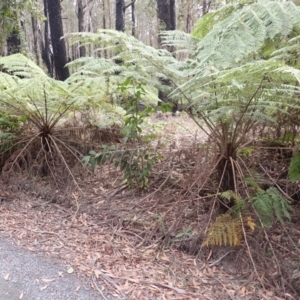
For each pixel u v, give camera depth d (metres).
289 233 2.03
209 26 2.54
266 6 1.89
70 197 2.81
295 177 2.10
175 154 2.92
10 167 3.21
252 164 2.51
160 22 6.86
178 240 2.08
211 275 1.76
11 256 1.90
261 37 1.75
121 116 3.89
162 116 5.18
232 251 1.89
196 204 2.37
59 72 8.24
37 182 3.10
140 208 2.53
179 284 1.67
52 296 1.56
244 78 1.72
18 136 3.45
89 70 3.10
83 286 1.63
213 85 2.09
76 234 2.21
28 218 2.46
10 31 5.00
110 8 18.70
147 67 2.34
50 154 3.23
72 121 3.70
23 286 1.63
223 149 2.18
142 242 2.10
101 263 1.84
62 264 1.83
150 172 2.87
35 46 15.79
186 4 10.71
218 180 2.31
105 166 3.36
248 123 2.16
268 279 1.70
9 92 3.05
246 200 2.02
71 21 20.78
